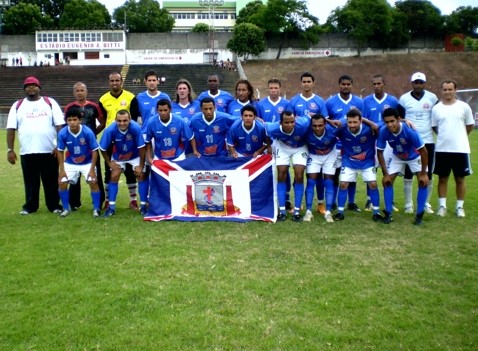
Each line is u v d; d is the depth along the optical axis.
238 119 8.03
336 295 4.65
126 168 8.63
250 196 7.90
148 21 69.31
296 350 3.68
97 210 8.13
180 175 8.00
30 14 62.72
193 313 4.27
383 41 59.41
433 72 53.66
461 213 7.93
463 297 4.62
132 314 4.26
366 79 52.56
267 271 5.30
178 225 7.43
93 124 8.76
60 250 6.03
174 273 5.23
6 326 4.05
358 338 3.85
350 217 7.98
